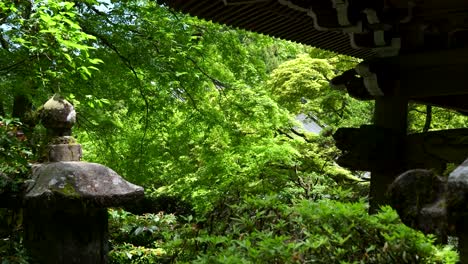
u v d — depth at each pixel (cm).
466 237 158
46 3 459
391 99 498
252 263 207
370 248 202
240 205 274
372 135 479
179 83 731
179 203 1130
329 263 205
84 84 626
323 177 720
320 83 996
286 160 769
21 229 369
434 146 470
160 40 702
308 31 543
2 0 477
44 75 536
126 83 718
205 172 766
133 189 336
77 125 729
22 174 345
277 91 988
